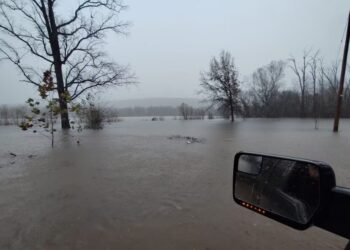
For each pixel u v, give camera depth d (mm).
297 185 1291
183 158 7000
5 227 2953
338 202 1100
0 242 2615
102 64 19516
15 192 4211
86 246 2525
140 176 5148
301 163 1281
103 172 5488
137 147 9031
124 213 3336
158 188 4379
